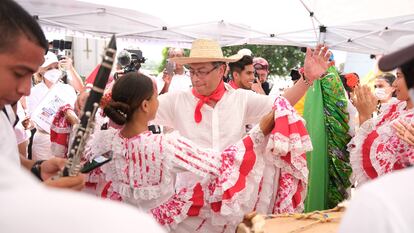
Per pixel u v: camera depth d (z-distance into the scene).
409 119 2.07
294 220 1.60
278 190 2.06
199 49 2.20
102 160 1.45
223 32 4.23
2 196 0.48
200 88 2.22
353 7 3.47
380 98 4.09
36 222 0.46
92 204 0.50
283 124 1.91
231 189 1.81
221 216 1.87
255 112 2.30
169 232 1.86
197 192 1.89
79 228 0.47
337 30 3.84
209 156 1.84
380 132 2.22
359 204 0.65
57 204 0.48
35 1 3.51
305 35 4.27
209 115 2.25
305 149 1.97
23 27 0.97
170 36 4.13
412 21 3.59
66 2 3.60
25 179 0.52
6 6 0.96
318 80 2.73
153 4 3.83
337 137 2.73
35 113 3.04
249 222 1.49
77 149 1.17
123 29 3.93
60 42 5.09
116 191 1.79
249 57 3.42
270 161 2.01
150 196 1.74
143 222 0.50
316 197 2.69
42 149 3.14
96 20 3.78
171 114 2.34
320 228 1.52
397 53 0.74
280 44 4.46
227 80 4.23
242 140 1.92
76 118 2.26
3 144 1.16
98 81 1.12
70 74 4.11
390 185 0.65
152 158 1.72
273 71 12.77
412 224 0.61
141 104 1.74
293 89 2.29
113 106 1.73
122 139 1.77
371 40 3.83
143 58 4.58
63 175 1.18
